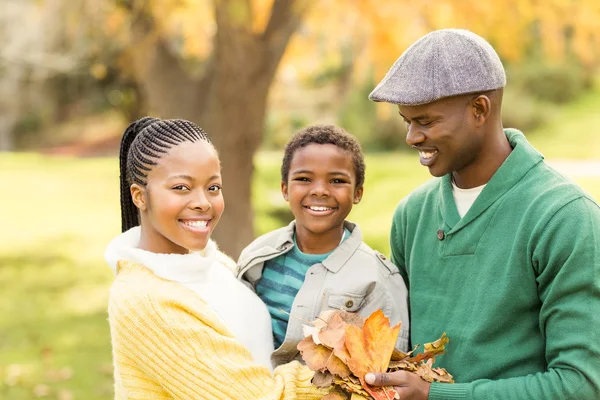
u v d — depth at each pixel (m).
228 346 2.08
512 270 2.17
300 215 2.55
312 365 1.96
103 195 18.61
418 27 6.35
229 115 6.61
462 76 2.14
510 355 2.18
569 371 2.03
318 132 2.56
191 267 2.19
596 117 21.95
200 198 2.13
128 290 2.09
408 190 13.27
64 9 6.86
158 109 6.99
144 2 6.30
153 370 2.04
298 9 6.36
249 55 6.36
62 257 11.56
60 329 7.64
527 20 6.48
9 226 14.67
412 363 2.11
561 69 24.00
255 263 2.59
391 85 2.21
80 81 14.75
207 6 6.71
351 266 2.52
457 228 2.30
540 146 19.70
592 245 2.05
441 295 2.35
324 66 9.56
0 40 7.86
